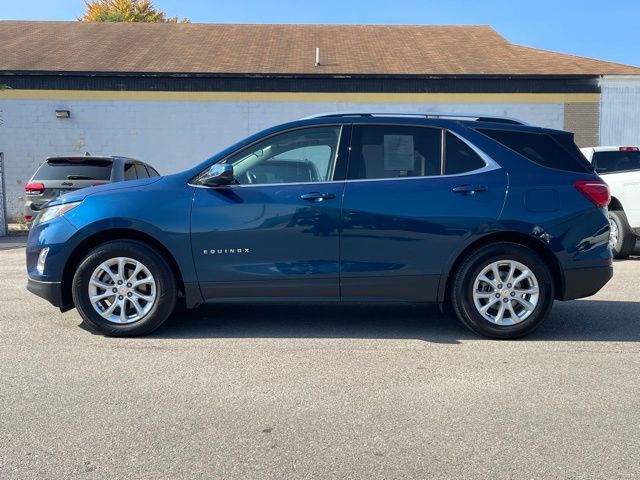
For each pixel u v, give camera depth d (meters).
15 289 7.20
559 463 3.01
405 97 16.59
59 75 16.50
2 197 14.05
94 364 4.43
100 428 3.38
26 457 3.05
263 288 5.00
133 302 5.02
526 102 16.67
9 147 16.78
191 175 5.09
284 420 3.50
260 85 16.64
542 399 3.81
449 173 5.07
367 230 4.95
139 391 3.92
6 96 16.62
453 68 17.33
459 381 4.12
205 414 3.57
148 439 3.25
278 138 5.16
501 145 5.14
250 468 2.96
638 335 5.27
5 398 3.79
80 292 5.00
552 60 18.39
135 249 4.95
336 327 5.50
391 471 2.93
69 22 22.70
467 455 3.09
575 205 5.03
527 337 5.20
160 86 16.67
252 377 4.18
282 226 4.93
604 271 5.11
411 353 4.74
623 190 9.62
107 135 16.80
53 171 10.07
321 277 4.98
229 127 16.78
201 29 21.98
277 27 22.59
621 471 2.94
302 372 4.29
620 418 3.54
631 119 16.81
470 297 5.01
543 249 5.07
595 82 16.70
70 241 4.95
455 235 4.95
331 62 17.95
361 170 5.07
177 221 4.93
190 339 5.08
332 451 3.13
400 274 4.99
